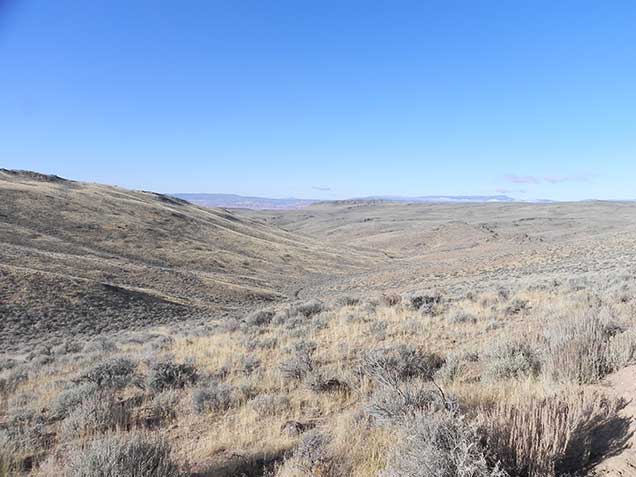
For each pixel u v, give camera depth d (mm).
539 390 5082
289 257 113938
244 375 8609
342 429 4926
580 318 6652
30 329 34094
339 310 16734
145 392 8117
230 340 12867
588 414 3752
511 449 3168
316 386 7074
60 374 11406
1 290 39562
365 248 157000
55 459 5352
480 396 5230
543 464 3029
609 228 142125
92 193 117500
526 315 11750
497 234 149125
